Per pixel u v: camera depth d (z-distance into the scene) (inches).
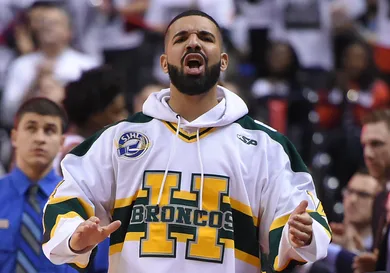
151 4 920.3
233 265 332.5
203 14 349.1
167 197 336.2
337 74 861.8
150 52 889.5
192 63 343.0
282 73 847.7
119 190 342.0
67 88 537.6
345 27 938.7
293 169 347.9
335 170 727.7
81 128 531.8
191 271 330.3
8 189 441.1
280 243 327.3
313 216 332.2
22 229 433.1
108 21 932.0
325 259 481.1
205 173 338.0
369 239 505.4
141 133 347.9
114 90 530.6
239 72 829.8
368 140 493.0
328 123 784.9
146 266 331.3
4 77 893.8
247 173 341.1
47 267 429.4
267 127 355.3
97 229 314.5
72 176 342.3
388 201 449.1
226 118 346.6
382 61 908.6
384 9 949.8
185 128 345.7
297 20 938.7
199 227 333.1
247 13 945.5
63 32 818.2
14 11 962.1
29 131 441.4
